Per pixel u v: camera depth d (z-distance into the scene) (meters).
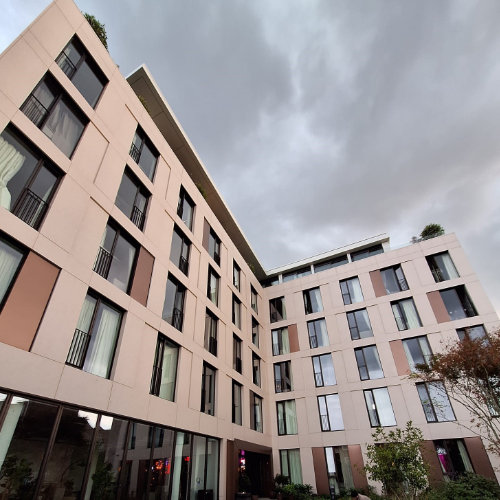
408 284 20.80
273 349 23.61
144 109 14.02
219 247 19.52
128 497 8.52
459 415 15.97
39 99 8.94
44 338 7.20
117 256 10.64
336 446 18.36
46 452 6.62
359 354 20.36
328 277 24.17
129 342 9.94
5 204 7.39
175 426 11.19
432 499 11.23
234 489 13.77
